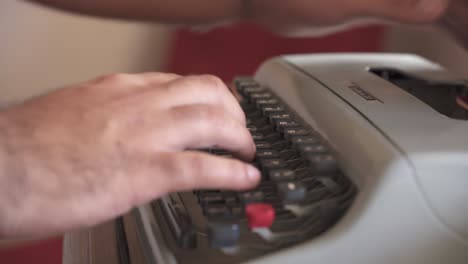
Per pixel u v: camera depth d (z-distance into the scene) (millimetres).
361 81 582
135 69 1764
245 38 1419
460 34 584
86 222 377
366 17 602
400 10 579
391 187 387
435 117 469
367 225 386
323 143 476
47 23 1673
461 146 406
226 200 411
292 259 377
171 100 427
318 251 381
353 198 403
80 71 1746
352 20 613
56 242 928
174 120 408
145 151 390
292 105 571
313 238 389
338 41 1324
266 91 621
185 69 1463
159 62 1745
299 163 473
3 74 1700
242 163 399
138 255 460
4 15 1638
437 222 393
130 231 498
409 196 389
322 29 646
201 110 420
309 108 542
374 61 693
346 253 385
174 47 1479
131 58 1750
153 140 395
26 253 899
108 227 527
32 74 1721
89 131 393
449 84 641
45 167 377
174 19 706
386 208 387
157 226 448
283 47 1388
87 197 374
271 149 460
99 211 376
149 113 411
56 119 400
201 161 386
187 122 409
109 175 379
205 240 417
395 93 540
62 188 374
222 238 374
